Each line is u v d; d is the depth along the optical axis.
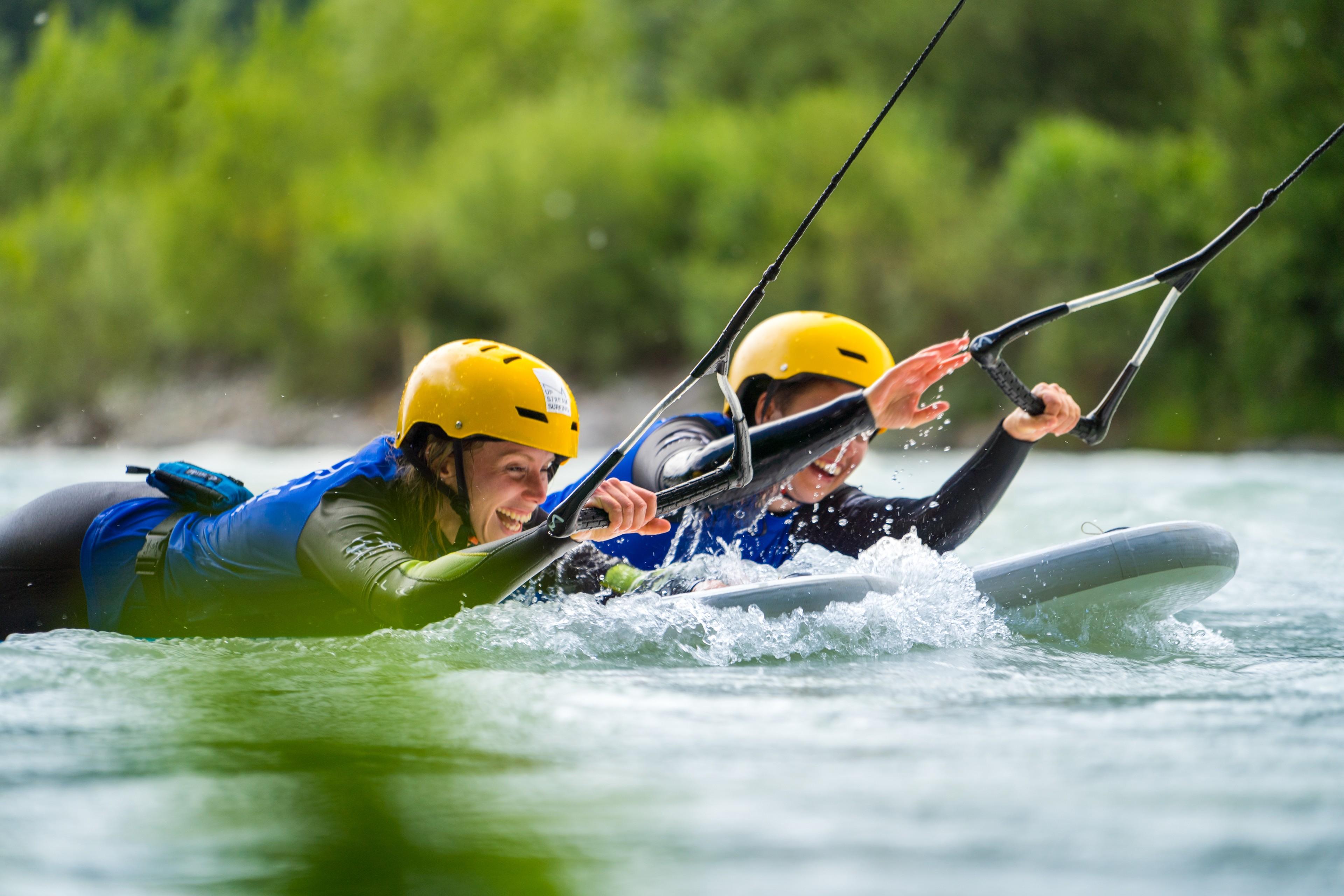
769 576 12.85
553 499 13.07
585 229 89.12
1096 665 9.70
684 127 92.06
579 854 5.27
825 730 7.32
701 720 7.57
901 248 76.12
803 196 79.31
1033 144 72.69
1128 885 4.90
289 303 101.31
